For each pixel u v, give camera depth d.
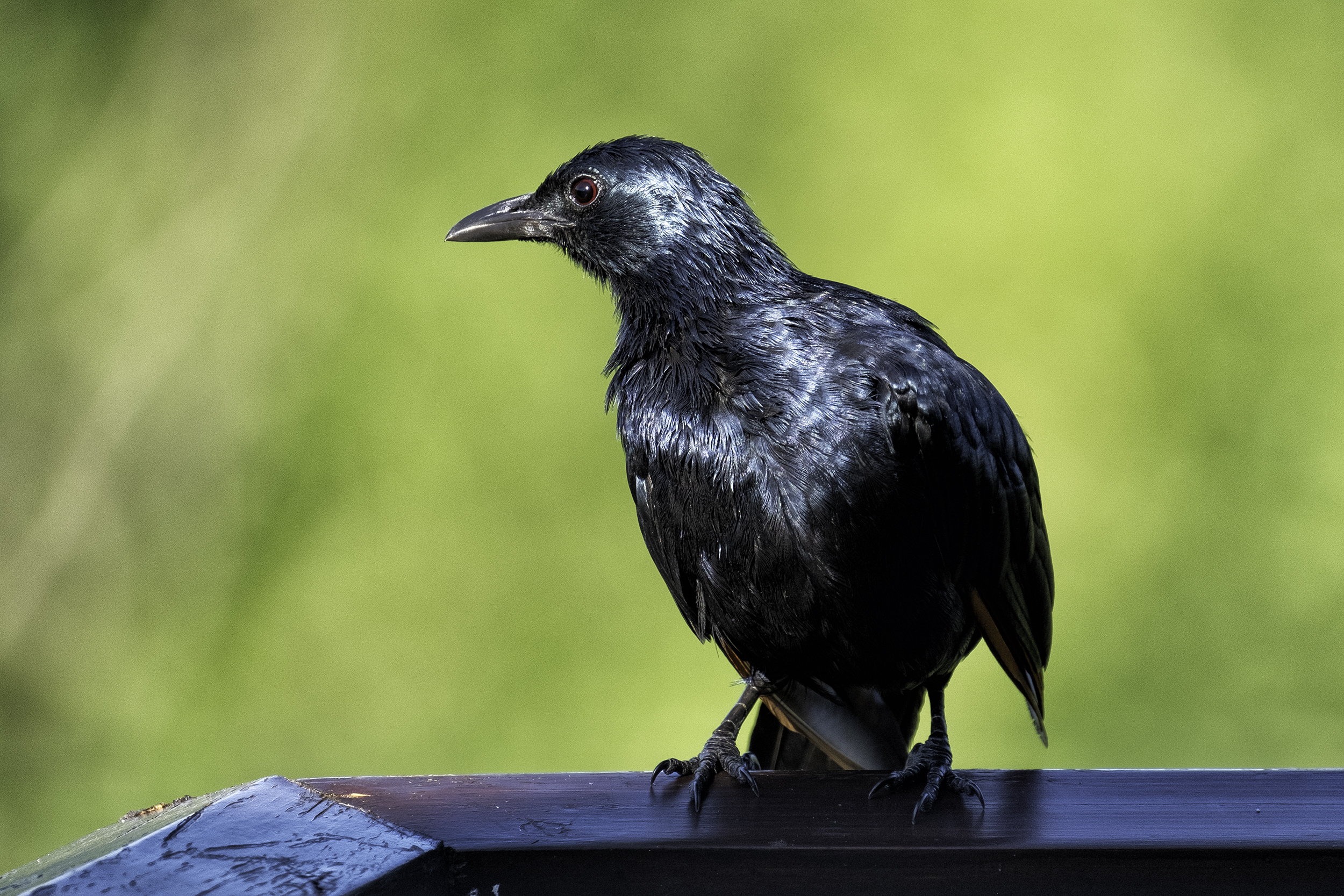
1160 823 3.62
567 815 3.63
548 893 3.61
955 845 3.61
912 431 3.69
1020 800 3.64
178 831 3.60
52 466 6.53
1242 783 3.64
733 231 3.73
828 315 3.71
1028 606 3.75
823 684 3.74
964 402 3.71
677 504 3.71
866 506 3.69
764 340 3.70
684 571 3.73
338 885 3.59
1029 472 3.74
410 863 3.60
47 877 3.59
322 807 3.62
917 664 3.72
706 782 3.65
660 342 3.72
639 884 3.61
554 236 3.75
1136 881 3.61
